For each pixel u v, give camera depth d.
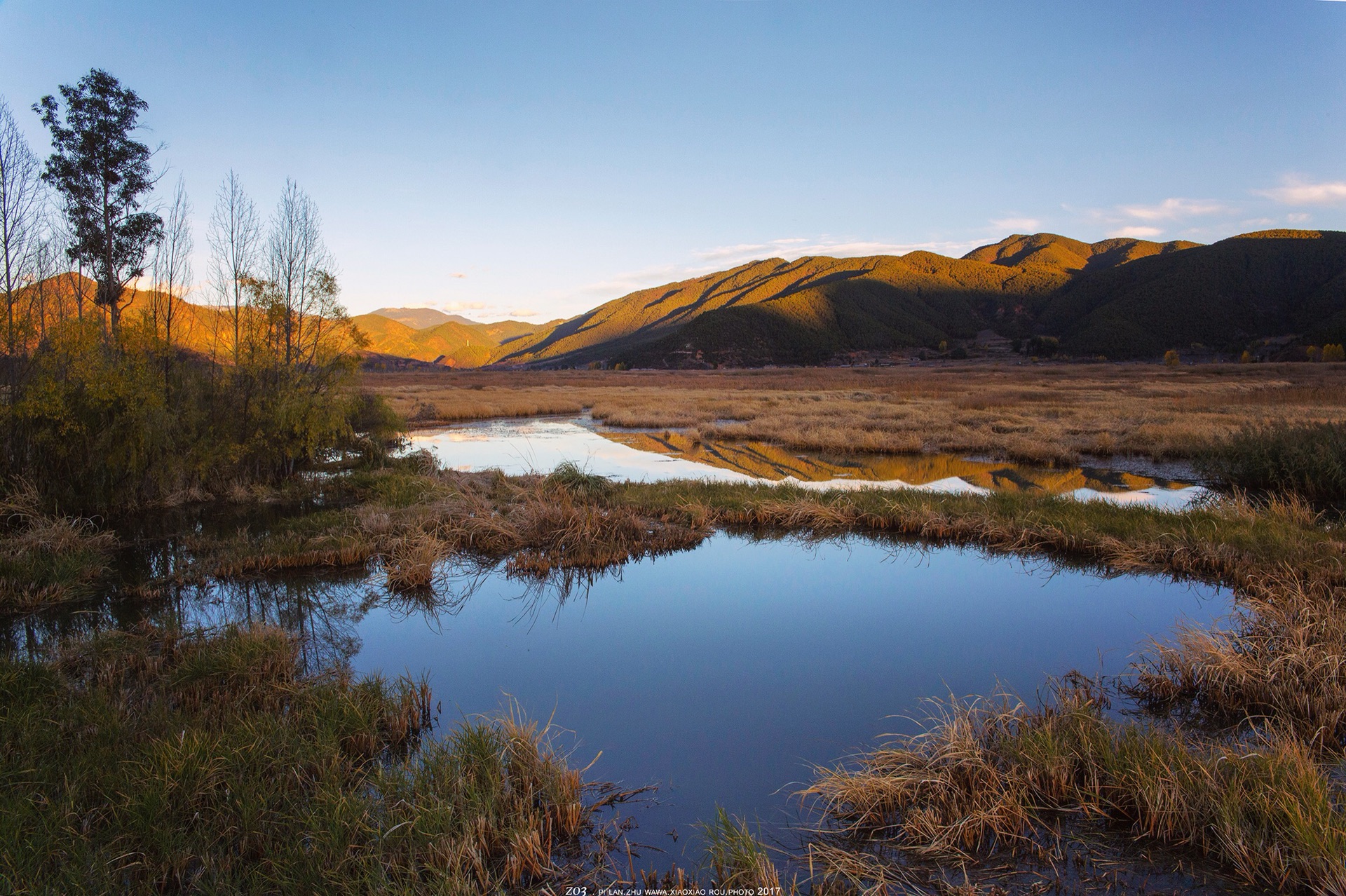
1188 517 9.45
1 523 9.11
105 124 17.61
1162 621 6.71
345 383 16.28
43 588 7.26
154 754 3.99
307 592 7.72
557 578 8.30
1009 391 42.72
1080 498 12.76
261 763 4.02
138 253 17.92
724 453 20.20
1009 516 9.97
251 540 9.42
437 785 3.81
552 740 4.70
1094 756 4.00
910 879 3.31
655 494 12.02
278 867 3.23
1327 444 12.87
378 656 6.14
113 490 10.95
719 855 3.36
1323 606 5.91
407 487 12.27
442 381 74.44
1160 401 30.66
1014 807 3.62
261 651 5.53
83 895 3.02
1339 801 3.48
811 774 4.26
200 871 3.28
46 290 10.82
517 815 3.65
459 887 3.11
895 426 24.08
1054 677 5.53
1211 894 3.12
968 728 4.24
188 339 13.97
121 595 7.50
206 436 12.79
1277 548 7.89
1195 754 4.13
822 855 3.48
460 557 9.02
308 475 14.77
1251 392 34.44
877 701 5.19
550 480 12.16
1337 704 4.53
